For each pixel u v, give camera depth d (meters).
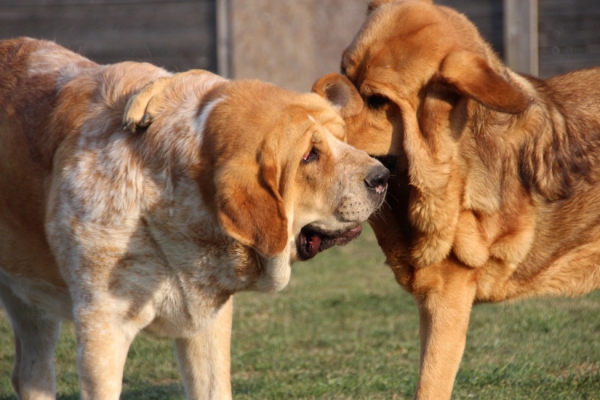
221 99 7.77
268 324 14.83
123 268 7.71
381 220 9.38
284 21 26.83
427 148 8.80
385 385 11.17
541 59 25.05
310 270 19.02
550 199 9.50
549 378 11.19
